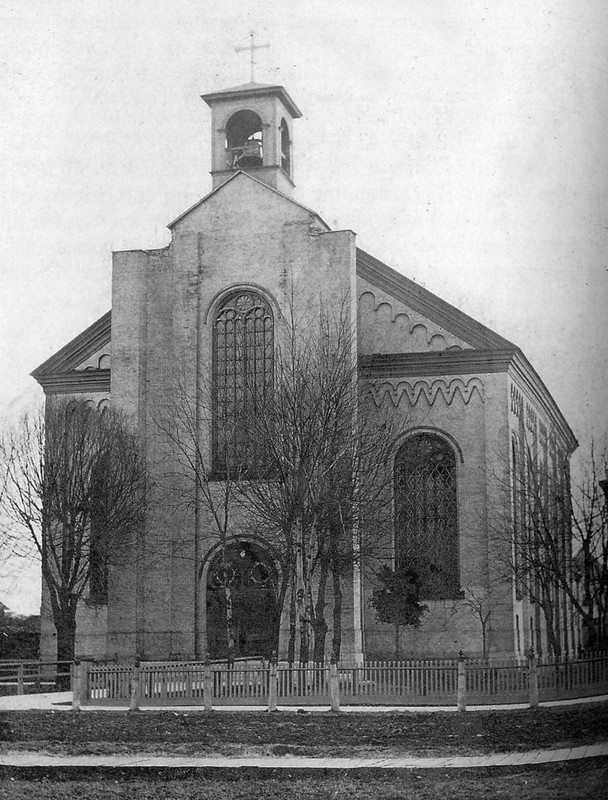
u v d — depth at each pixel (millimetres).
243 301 50812
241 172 51375
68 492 47594
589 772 26219
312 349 47625
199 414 49812
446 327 51312
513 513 48969
